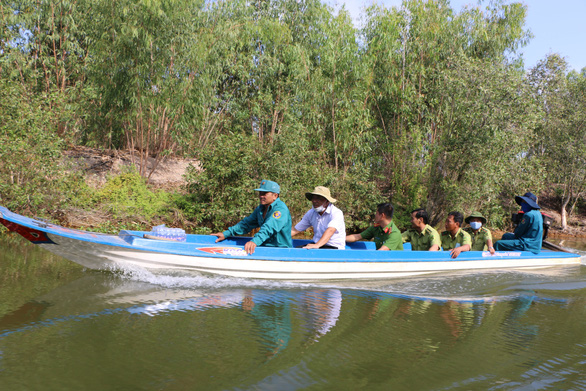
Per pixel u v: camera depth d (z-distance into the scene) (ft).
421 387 9.30
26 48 41.73
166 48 36.37
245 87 48.24
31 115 29.40
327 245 20.08
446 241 23.88
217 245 17.30
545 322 14.46
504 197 52.21
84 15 43.34
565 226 58.34
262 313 13.82
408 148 48.39
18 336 11.00
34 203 28.27
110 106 38.34
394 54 46.62
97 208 33.09
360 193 40.83
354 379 9.53
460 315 14.89
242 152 34.96
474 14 48.08
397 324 13.50
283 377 9.43
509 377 10.02
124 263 16.71
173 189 40.24
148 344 10.87
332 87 44.80
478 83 39.55
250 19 48.52
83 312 13.00
